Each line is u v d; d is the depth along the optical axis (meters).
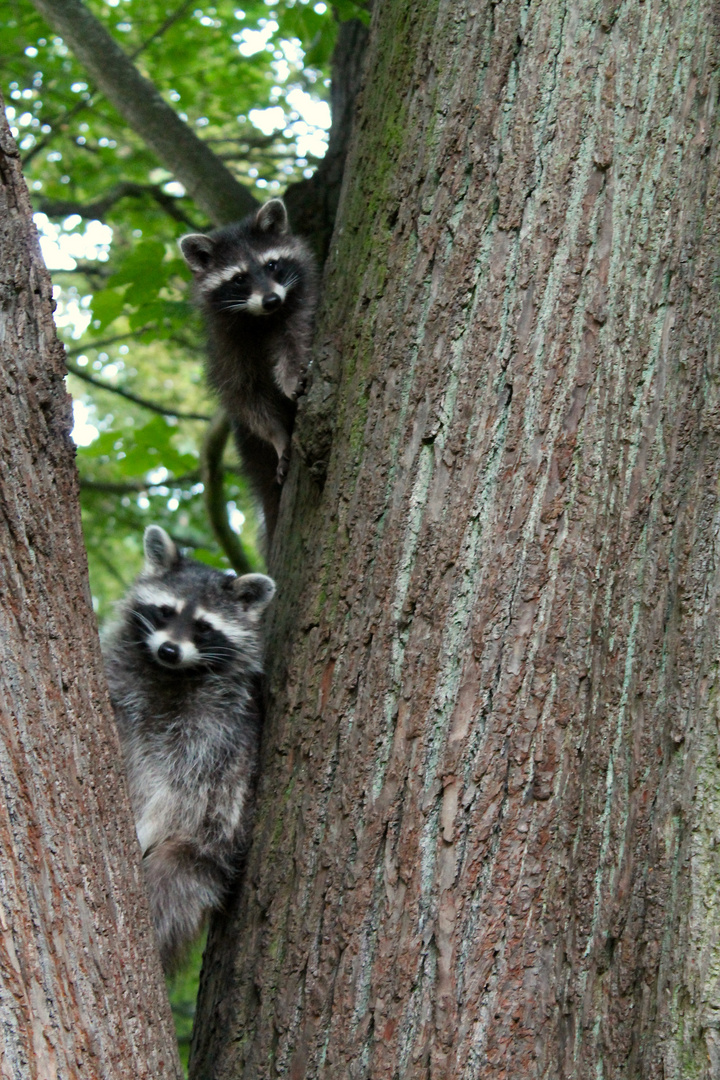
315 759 4.37
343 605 4.41
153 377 17.36
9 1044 3.37
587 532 4.04
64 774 3.74
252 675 6.64
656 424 4.05
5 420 3.79
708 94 4.20
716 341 4.09
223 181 9.16
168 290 9.93
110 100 9.10
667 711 3.93
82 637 3.94
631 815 3.88
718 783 3.82
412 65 4.68
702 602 3.96
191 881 6.03
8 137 3.82
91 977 3.60
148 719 6.62
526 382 4.12
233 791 6.20
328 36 9.12
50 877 3.59
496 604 4.04
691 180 4.16
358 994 3.96
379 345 4.51
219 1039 4.43
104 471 14.76
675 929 3.76
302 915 4.22
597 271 4.14
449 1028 3.79
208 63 12.70
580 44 4.27
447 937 3.87
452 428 4.20
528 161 4.24
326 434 4.68
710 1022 3.62
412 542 4.22
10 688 3.68
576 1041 3.79
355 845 4.11
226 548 10.36
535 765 3.94
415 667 4.12
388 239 4.60
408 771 4.05
